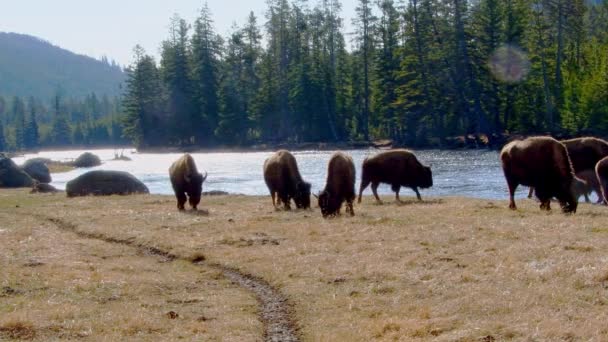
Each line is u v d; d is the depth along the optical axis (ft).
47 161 267.80
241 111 354.54
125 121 384.47
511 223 61.11
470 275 42.29
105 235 69.62
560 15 265.75
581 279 38.58
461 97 274.98
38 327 36.17
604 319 31.89
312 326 36.55
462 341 31.17
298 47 364.79
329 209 73.41
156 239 64.75
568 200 69.67
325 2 369.30
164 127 367.86
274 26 367.04
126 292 44.50
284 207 84.43
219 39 366.43
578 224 58.65
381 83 311.47
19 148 635.25
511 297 36.88
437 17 282.97
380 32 314.55
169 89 364.38
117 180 118.11
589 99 240.73
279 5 368.68
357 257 51.13
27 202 106.01
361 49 338.75
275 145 331.57
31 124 649.20
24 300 41.96
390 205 84.53
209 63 358.43
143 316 38.45
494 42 270.67
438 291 39.88
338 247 55.36
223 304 41.93
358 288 42.78
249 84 375.66
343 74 354.95
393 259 49.37
